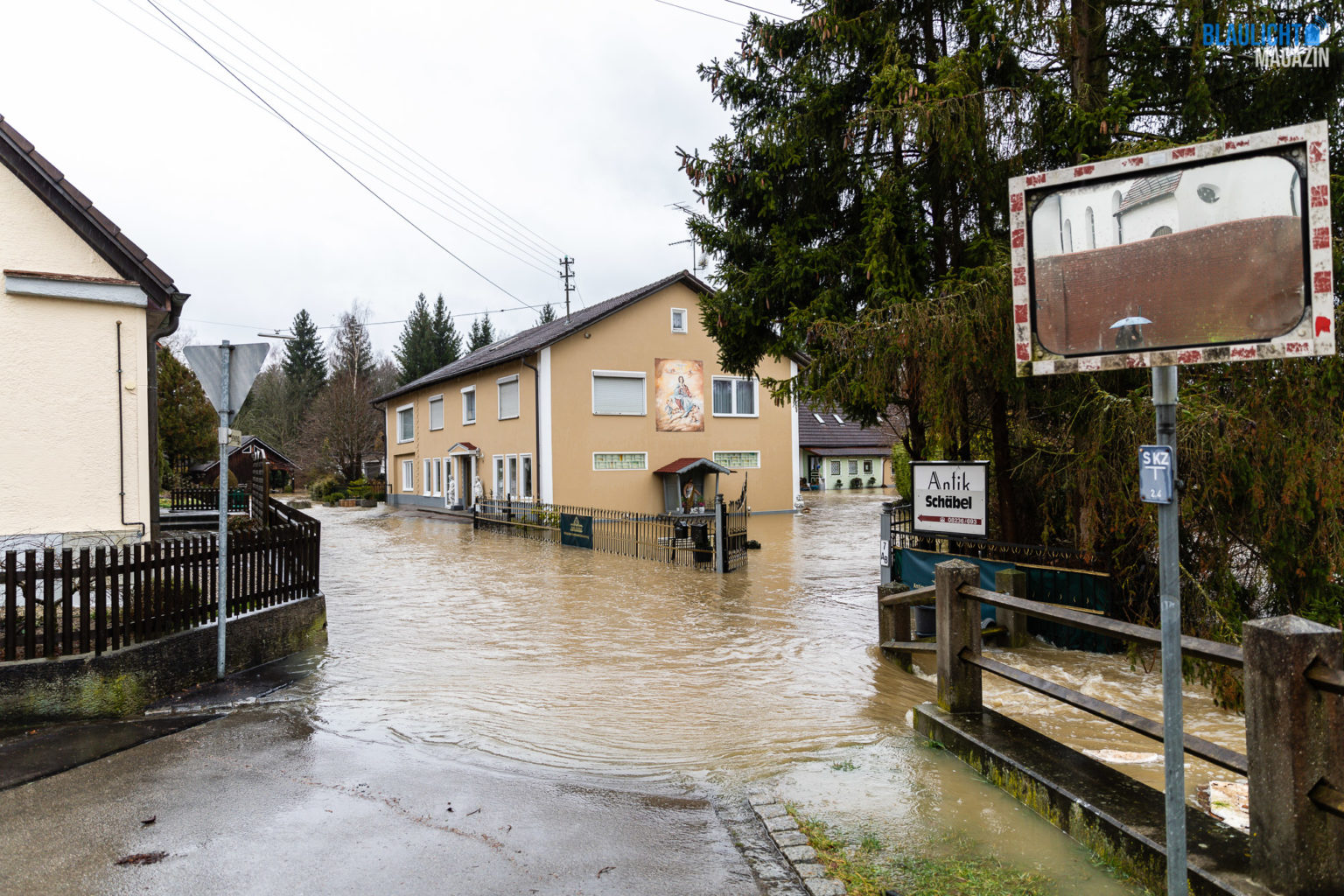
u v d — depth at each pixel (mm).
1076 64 9656
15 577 5719
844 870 3471
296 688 6883
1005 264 8297
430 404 36906
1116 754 5559
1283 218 2391
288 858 3635
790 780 4570
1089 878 3336
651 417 27875
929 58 10820
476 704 6453
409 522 30188
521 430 27422
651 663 7980
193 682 6875
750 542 19016
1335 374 6477
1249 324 2441
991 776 4453
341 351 62812
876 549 19172
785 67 11461
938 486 9672
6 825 3979
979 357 8359
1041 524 11211
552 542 21547
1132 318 2631
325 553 18953
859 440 51875
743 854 3686
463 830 3939
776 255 11055
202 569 7152
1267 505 7191
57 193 7867
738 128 11836
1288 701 2797
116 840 3811
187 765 4855
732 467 29578
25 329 7723
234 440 9773
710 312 12047
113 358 8172
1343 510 7195
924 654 8523
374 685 7012
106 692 5957
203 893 3316
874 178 10242
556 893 3312
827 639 9203
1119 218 2656
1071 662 8344
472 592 12836
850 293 10727
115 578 6172
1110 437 7855
